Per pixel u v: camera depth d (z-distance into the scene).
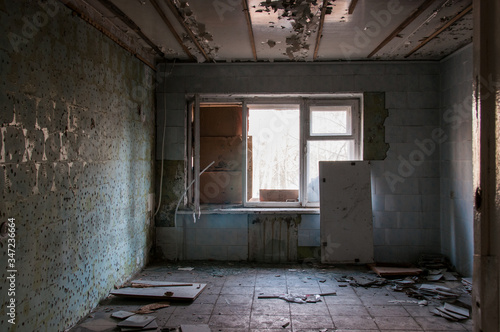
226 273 4.09
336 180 4.48
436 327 2.73
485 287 1.03
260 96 4.71
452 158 4.23
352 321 2.83
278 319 2.86
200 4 2.88
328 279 3.88
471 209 3.85
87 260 2.89
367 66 4.55
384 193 4.55
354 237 4.44
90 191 2.93
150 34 3.62
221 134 5.00
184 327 2.68
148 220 4.41
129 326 2.68
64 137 2.53
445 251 4.39
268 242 4.60
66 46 2.54
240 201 4.98
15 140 2.01
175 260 4.61
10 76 1.97
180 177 4.62
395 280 3.85
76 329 2.64
